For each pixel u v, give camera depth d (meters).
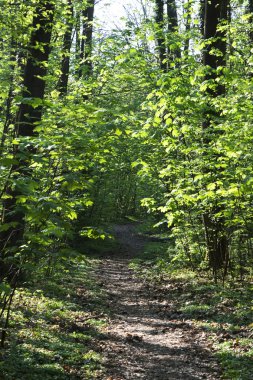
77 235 23.36
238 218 10.70
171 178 13.00
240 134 9.30
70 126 6.18
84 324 8.93
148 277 15.72
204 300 10.94
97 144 6.12
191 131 10.79
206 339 8.25
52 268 13.32
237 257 13.24
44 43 10.70
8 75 10.74
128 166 22.08
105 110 5.64
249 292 10.98
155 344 8.09
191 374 6.63
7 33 10.40
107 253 23.98
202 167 10.72
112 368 6.64
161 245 24.08
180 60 12.32
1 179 5.24
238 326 8.61
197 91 10.77
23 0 10.79
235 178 9.48
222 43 13.16
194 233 13.86
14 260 6.01
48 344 7.05
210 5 13.27
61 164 6.18
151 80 13.21
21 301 9.48
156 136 10.45
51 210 5.35
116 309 11.05
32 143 5.53
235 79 9.74
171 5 19.27
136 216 42.66
